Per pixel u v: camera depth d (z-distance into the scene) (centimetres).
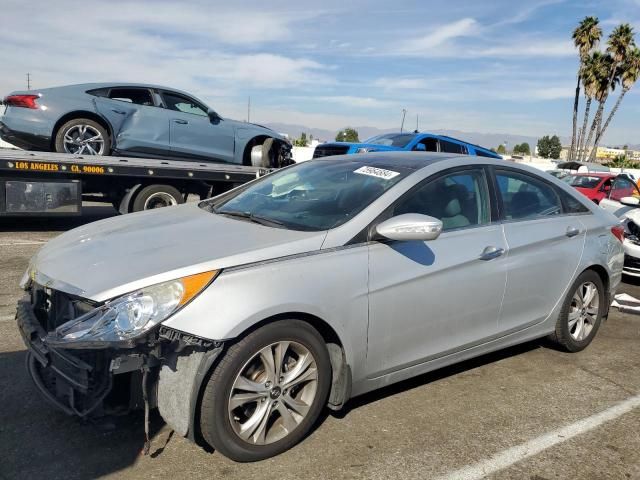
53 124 786
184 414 256
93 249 297
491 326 372
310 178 384
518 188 406
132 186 858
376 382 319
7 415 308
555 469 284
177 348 252
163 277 256
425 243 331
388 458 286
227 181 920
